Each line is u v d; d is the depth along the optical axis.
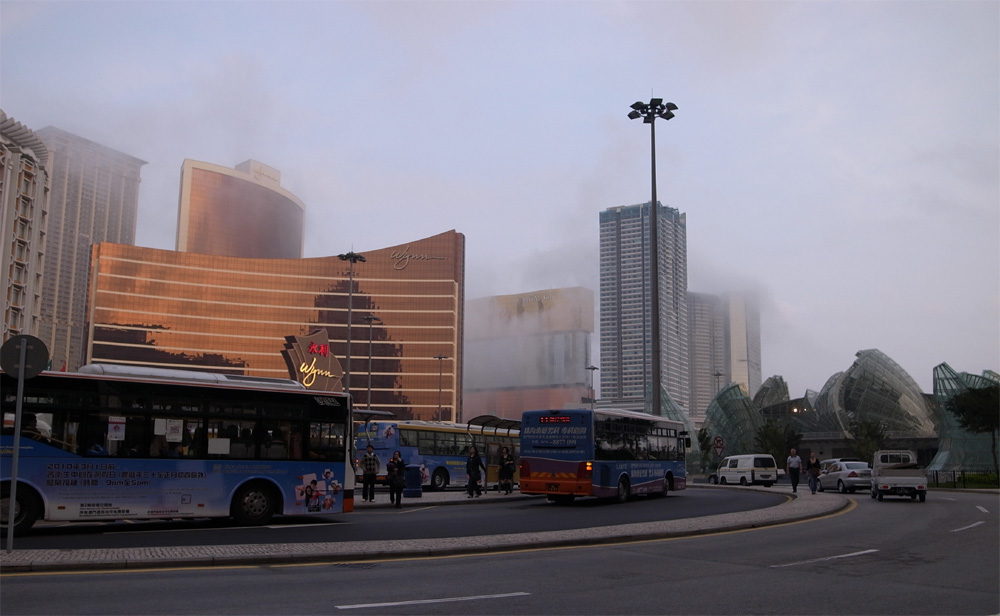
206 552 12.55
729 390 124.69
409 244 164.62
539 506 26.62
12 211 54.62
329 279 161.88
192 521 19.70
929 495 37.41
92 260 152.88
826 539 16.17
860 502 30.41
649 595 9.59
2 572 10.93
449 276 163.62
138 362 148.12
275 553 12.47
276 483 18.52
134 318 149.12
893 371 126.31
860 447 105.69
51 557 11.76
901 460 35.22
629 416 30.02
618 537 15.55
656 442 32.00
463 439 40.78
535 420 27.89
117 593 9.41
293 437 18.95
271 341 157.38
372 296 161.88
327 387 133.50
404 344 160.50
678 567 12.02
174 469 17.31
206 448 17.77
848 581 10.79
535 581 10.58
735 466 50.88
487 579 10.72
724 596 9.57
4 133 55.06
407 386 158.75
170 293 152.75
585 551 13.97
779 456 101.00
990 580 10.96
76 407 16.50
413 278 163.00
